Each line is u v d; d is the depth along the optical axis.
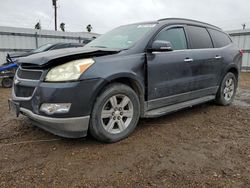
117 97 3.32
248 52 14.75
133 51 3.47
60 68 2.93
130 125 3.46
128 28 4.24
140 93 3.56
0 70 8.57
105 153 2.98
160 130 3.79
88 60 3.04
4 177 2.46
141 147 3.16
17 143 3.26
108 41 4.04
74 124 2.92
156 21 4.08
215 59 4.79
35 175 2.50
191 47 4.36
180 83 4.08
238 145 3.25
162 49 3.52
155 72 3.67
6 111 4.91
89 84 2.93
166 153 3.00
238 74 5.62
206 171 2.59
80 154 2.95
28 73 3.20
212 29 5.11
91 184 2.35
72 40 16.41
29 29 14.61
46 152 3.01
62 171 2.58
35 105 2.99
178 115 4.61
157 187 2.31
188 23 4.51
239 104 5.63
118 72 3.17
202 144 3.28
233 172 2.57
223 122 4.23
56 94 2.83
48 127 3.08
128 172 2.56
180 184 2.36
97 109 3.08
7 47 13.98
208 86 4.75
